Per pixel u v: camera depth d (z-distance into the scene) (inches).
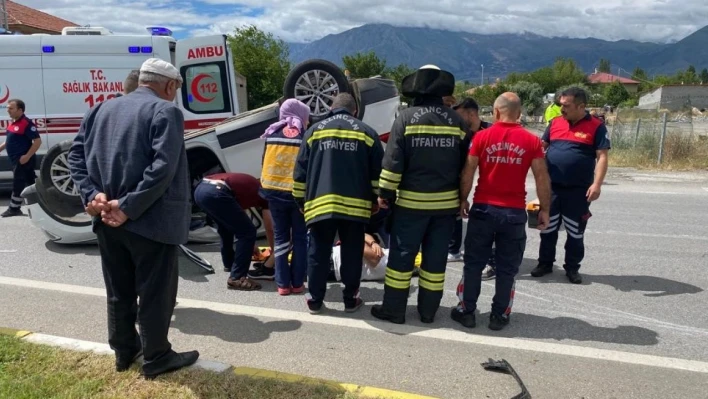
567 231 217.5
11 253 258.4
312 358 152.6
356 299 186.2
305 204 178.7
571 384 139.2
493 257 222.8
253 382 132.4
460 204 175.9
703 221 330.6
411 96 170.4
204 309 189.5
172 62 397.1
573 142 210.5
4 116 385.7
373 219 229.8
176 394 127.3
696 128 1041.5
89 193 129.8
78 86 385.7
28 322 174.9
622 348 160.7
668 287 215.5
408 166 168.7
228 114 407.2
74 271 231.3
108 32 410.3
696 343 164.7
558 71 3991.1
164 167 123.2
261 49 1467.8
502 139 165.3
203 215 275.4
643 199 402.6
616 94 3348.9
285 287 204.8
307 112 206.5
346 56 2546.8
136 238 129.0
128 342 138.1
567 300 201.0
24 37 380.8
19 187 340.2
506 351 157.9
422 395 132.7
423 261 176.2
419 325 177.0
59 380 131.3
